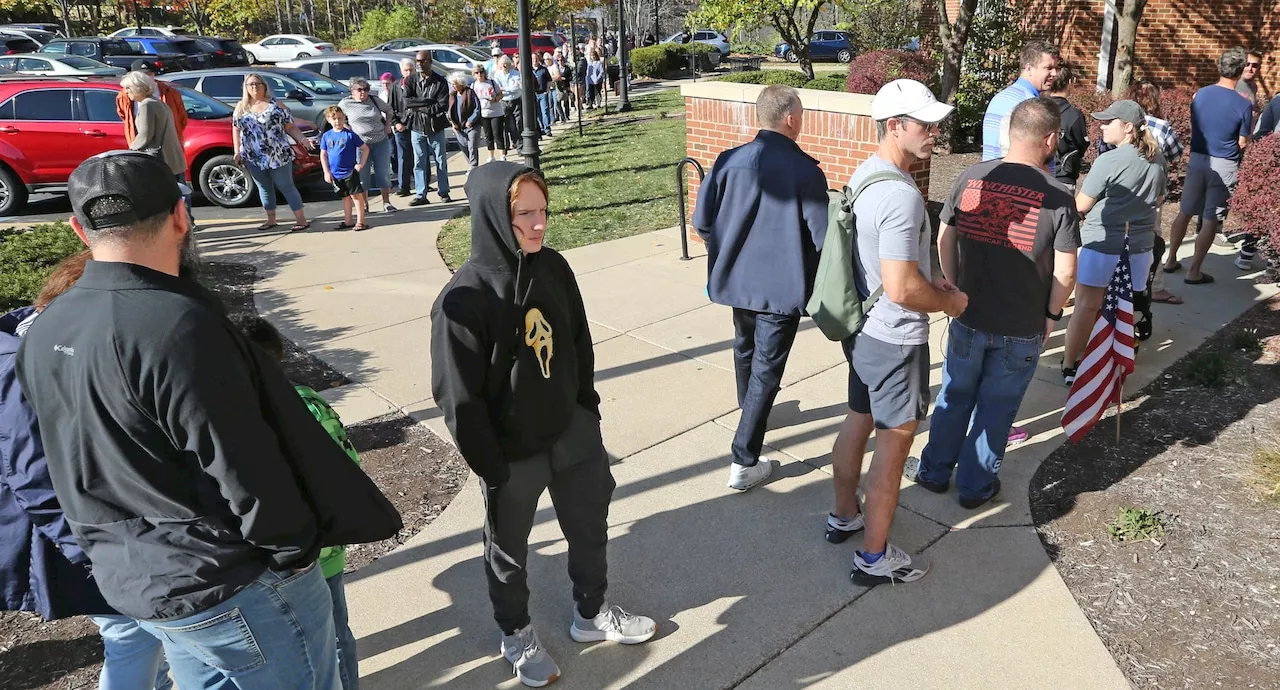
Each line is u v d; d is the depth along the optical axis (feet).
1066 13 50.52
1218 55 48.47
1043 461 13.92
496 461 8.14
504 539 8.91
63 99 35.04
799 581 11.17
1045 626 10.23
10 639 10.50
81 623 10.84
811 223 12.04
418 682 9.64
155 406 5.52
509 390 8.17
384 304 22.85
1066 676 9.49
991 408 12.03
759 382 12.66
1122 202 15.42
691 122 27.86
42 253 23.04
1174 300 21.04
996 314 11.46
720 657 9.92
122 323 5.46
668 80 106.83
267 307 22.81
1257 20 47.21
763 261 12.24
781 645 10.07
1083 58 50.49
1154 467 13.60
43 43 93.30
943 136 44.98
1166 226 28.91
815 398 16.42
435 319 7.91
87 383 5.55
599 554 9.68
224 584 5.94
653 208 33.19
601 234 29.53
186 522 5.84
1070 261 11.12
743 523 12.48
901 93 9.61
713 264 12.91
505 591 9.18
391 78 48.14
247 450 5.72
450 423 8.01
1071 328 16.31
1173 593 10.77
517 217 7.78
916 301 9.62
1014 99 16.48
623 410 16.17
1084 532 12.04
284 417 6.22
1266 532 11.85
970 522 12.35
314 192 39.88
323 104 46.34
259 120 30.07
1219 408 15.46
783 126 12.34
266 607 6.29
